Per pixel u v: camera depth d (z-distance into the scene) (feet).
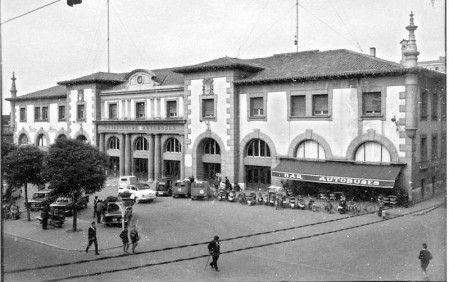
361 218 92.89
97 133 176.86
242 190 133.69
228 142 136.05
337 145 116.88
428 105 110.63
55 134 194.80
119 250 75.51
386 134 109.29
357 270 58.23
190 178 137.39
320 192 117.91
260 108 132.87
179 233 85.40
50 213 99.45
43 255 72.13
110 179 167.63
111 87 179.11
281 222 92.22
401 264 59.93
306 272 58.70
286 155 126.00
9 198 112.57
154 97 159.63
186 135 146.20
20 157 102.06
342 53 127.03
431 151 112.27
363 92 112.57
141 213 106.73
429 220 82.94
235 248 72.84
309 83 121.19
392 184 101.81
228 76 135.13
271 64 140.56
